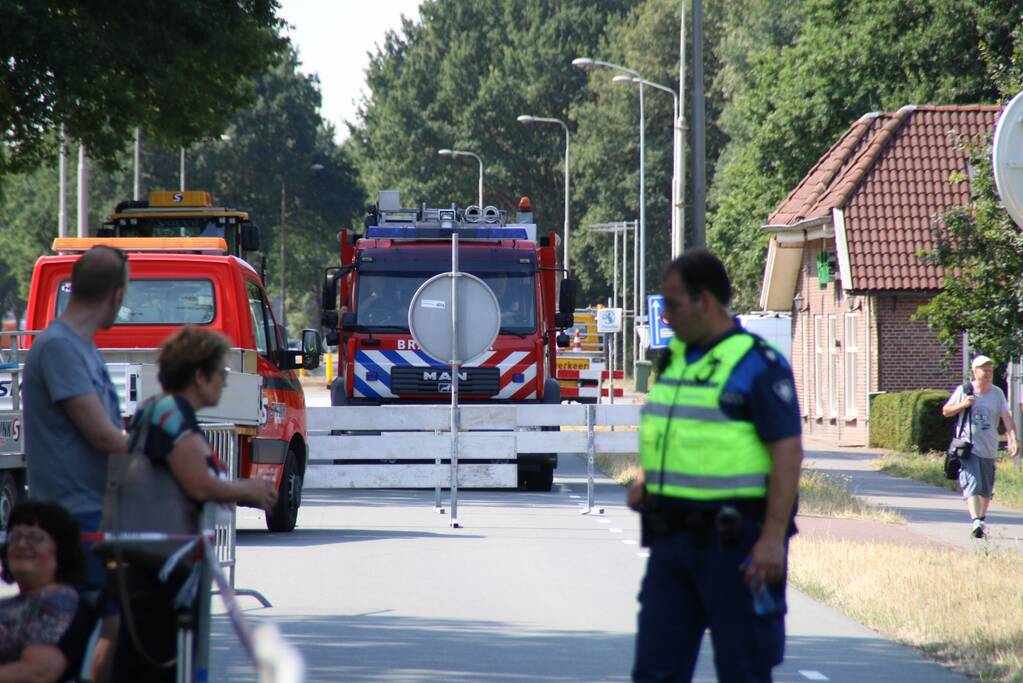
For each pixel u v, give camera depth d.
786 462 22.28
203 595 22.72
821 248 146.00
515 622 40.88
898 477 98.56
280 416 61.34
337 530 63.91
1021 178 45.44
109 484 22.78
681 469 22.73
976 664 34.72
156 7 99.19
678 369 23.30
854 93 168.12
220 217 113.69
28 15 91.69
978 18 141.12
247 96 109.81
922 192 133.25
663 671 22.78
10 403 49.34
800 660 36.00
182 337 23.41
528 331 84.69
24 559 22.77
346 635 38.56
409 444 72.62
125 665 22.80
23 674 22.36
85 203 143.25
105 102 97.44
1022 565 51.41
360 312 85.06
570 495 83.81
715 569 22.34
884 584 46.50
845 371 140.62
